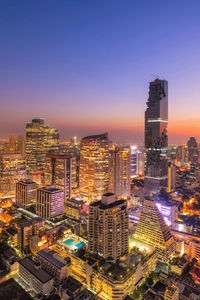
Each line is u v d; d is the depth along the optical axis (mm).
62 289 154250
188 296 158250
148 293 163250
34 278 165250
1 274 188000
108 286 153375
